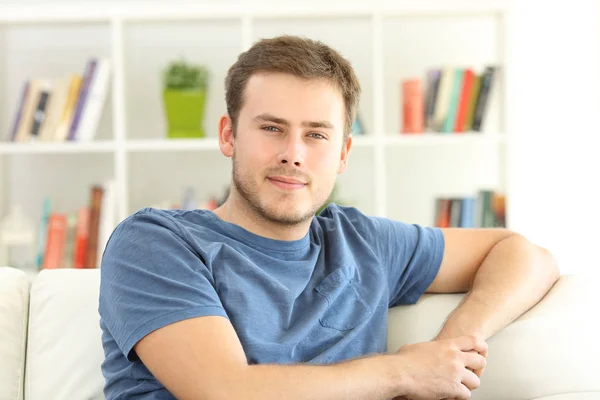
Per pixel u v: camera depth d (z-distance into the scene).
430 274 1.66
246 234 1.51
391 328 1.63
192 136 3.18
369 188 3.52
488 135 3.10
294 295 1.48
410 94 3.14
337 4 3.09
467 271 1.68
